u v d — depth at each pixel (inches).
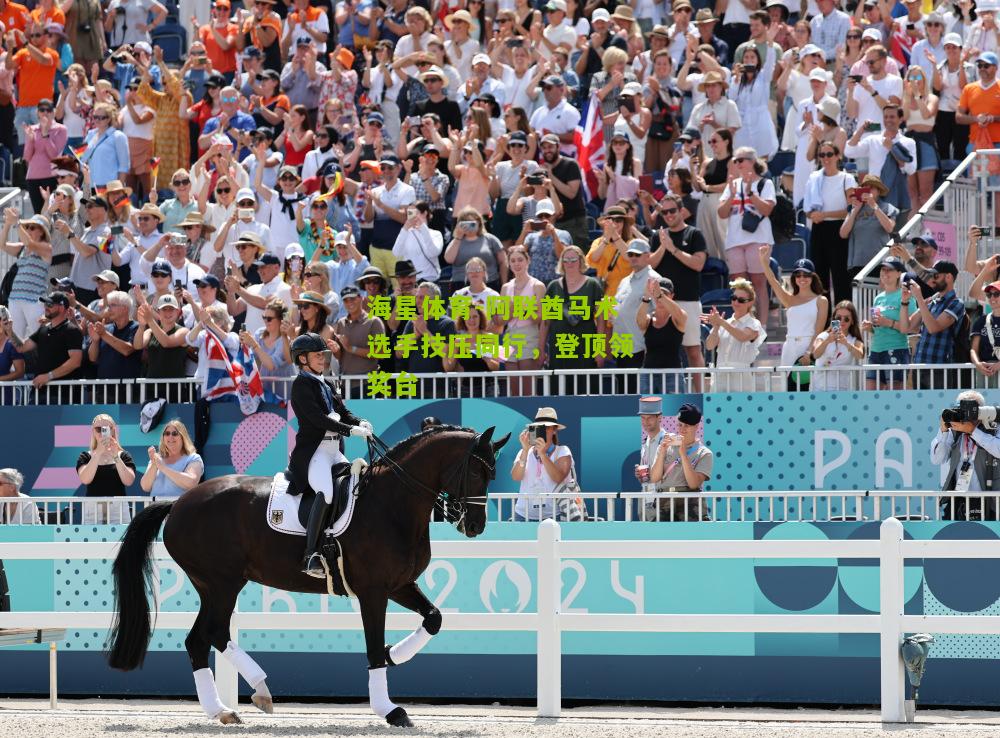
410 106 1264.8
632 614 690.8
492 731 631.8
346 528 657.6
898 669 661.9
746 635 755.4
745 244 1040.2
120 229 1143.0
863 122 1134.4
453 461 651.5
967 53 1182.3
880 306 909.8
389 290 1106.7
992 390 838.5
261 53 1375.5
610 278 1012.5
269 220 1167.0
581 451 891.4
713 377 880.9
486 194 1132.5
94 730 644.1
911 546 661.9
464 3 1403.8
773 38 1278.3
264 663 807.1
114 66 1421.0
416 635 675.4
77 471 940.6
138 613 678.5
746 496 770.2
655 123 1185.4
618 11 1290.6
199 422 947.3
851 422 860.6
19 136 1396.4
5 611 776.9
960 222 1050.7
